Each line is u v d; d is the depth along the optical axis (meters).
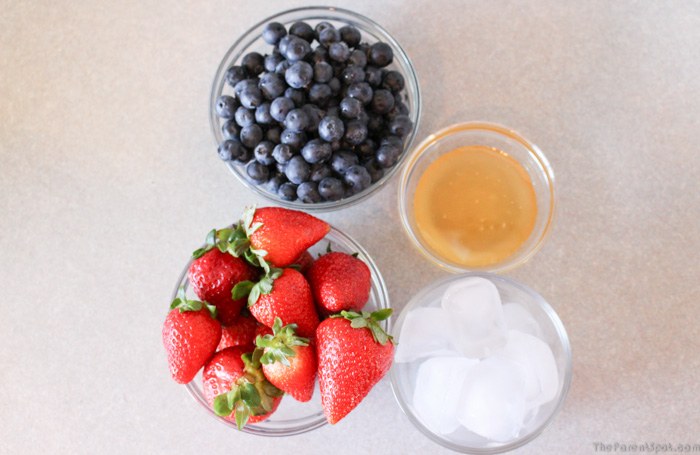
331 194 0.44
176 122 0.51
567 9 0.50
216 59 0.51
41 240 0.51
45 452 0.50
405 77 0.49
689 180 0.50
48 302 0.51
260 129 0.44
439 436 0.46
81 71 0.51
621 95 0.50
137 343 0.50
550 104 0.50
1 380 0.51
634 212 0.50
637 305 0.49
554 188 0.48
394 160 0.45
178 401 0.50
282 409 0.47
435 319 0.46
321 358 0.41
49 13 0.51
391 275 0.50
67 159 0.51
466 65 0.50
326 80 0.44
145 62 0.51
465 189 0.49
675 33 0.50
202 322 0.42
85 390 0.50
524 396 0.44
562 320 0.50
